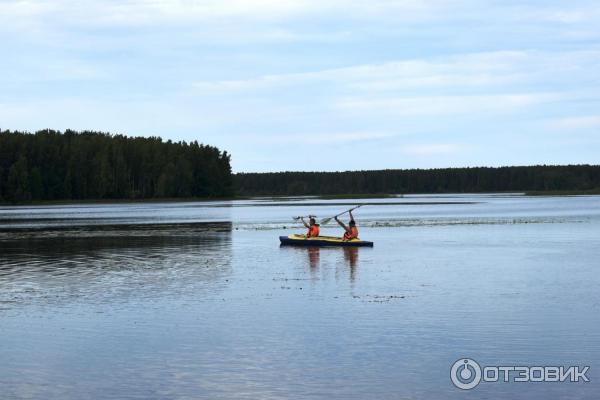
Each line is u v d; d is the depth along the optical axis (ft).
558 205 426.92
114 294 86.02
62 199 538.47
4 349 61.36
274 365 56.59
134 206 472.03
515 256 126.52
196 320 71.51
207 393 50.62
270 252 135.74
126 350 60.90
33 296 84.69
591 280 96.27
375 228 208.33
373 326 68.44
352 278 99.30
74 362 57.62
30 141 543.80
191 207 443.32
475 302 79.97
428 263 116.57
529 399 49.49
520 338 63.72
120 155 568.41
